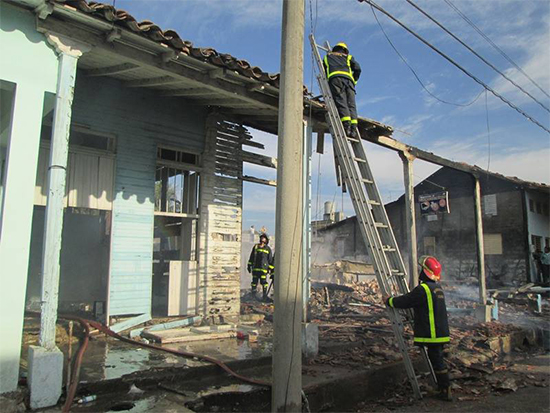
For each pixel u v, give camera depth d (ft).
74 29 14.62
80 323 19.25
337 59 22.71
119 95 23.95
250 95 20.95
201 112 27.78
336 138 20.02
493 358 26.35
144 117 24.94
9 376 12.57
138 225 24.27
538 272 63.36
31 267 27.55
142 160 24.70
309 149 21.72
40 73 13.94
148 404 13.28
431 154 33.55
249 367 17.75
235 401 14.67
